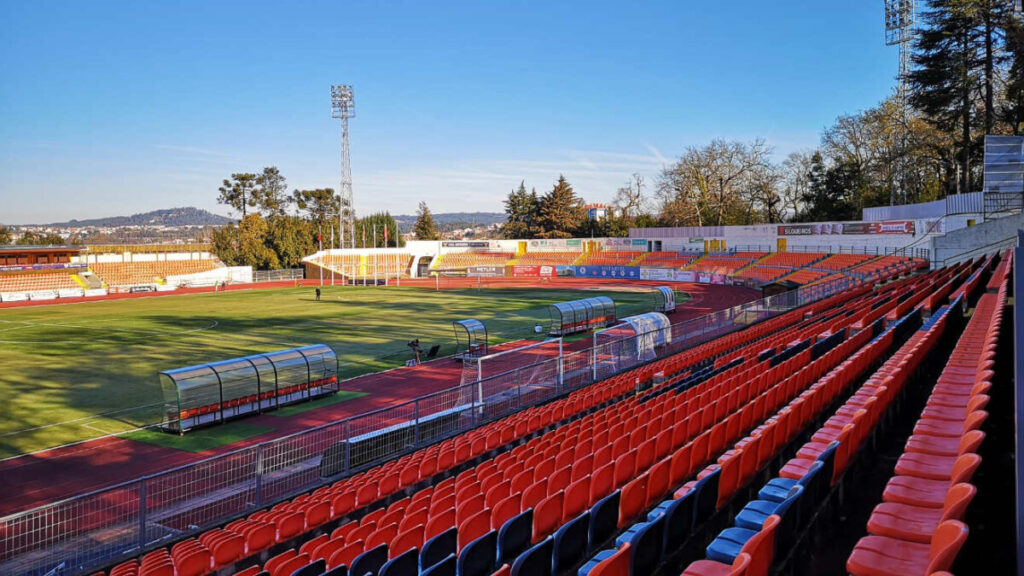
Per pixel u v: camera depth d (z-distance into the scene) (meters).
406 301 70.50
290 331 48.69
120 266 99.06
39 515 15.09
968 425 6.75
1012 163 38.31
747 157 97.19
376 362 36.56
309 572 8.38
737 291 75.38
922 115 65.50
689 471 10.60
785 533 6.25
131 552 12.93
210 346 42.66
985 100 50.28
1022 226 36.50
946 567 3.90
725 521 8.67
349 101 101.81
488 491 10.88
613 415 17.44
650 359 31.22
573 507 9.72
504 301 69.12
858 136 81.44
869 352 15.84
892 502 6.32
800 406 11.45
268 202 161.75
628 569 6.13
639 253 101.50
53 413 26.81
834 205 85.12
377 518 12.16
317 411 26.84
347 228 139.62
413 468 15.15
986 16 46.22
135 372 34.75
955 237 38.69
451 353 39.09
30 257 91.19
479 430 19.83
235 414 25.59
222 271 104.19
